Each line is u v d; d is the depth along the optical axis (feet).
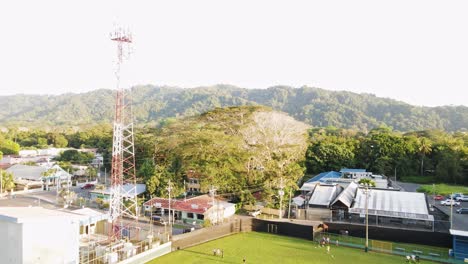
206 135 302.04
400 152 382.42
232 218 220.23
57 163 377.30
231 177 260.01
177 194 255.50
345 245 173.78
